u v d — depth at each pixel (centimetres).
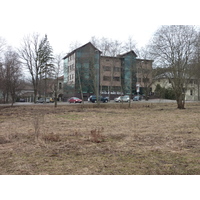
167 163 451
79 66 3378
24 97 6544
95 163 454
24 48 4503
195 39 1988
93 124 1076
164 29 2067
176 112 1766
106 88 5031
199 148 574
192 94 5584
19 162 461
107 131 857
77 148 579
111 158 488
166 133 800
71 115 1560
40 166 436
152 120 1229
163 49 2075
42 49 4491
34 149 570
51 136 688
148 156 502
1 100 4381
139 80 4991
